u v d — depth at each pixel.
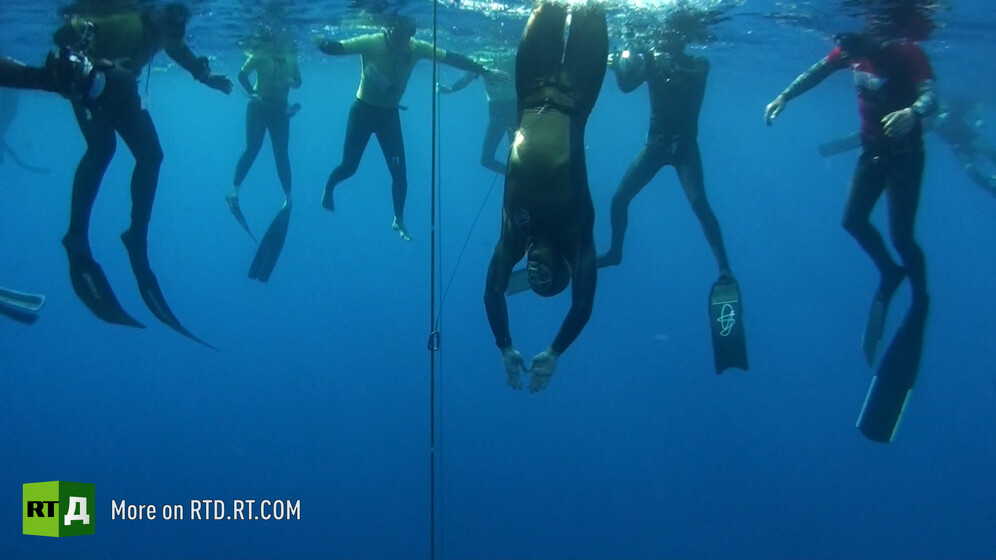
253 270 12.38
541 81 5.75
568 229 5.49
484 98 23.98
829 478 47.72
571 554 31.05
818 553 30.78
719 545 32.06
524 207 5.45
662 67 10.42
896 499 43.97
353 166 11.58
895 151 9.44
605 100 24.44
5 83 7.39
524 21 11.38
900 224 9.59
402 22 11.13
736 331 10.33
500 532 34.91
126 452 58.88
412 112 30.28
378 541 33.56
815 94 22.31
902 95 9.43
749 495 42.28
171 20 9.16
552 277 5.41
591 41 5.84
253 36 12.95
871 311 10.37
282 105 13.68
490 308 5.68
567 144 5.56
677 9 10.42
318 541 32.75
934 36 11.44
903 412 9.36
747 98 23.83
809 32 11.76
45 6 10.48
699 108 10.69
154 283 8.48
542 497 42.94
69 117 27.47
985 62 13.12
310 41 13.23
